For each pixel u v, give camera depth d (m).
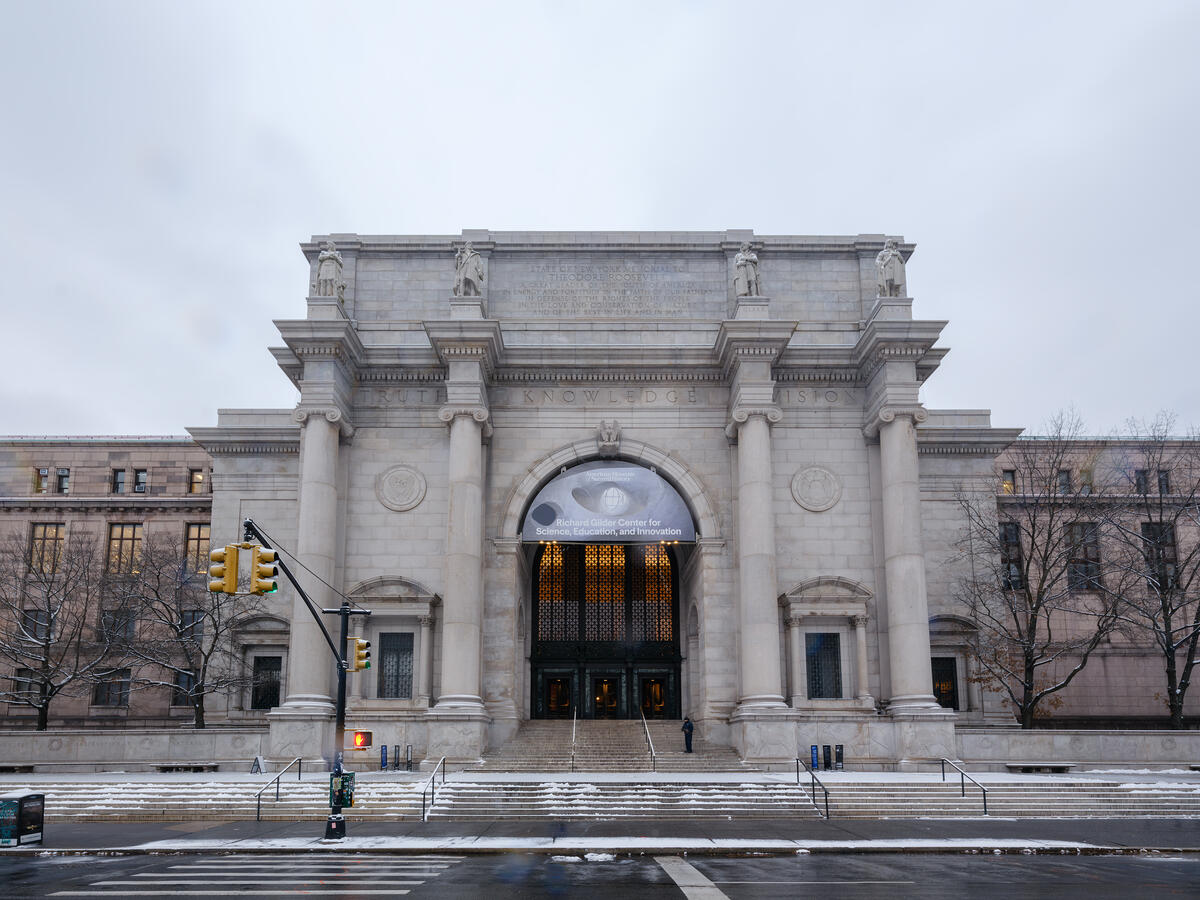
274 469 54.22
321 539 44.66
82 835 28.44
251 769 41.41
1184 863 23.12
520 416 48.84
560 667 56.50
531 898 18.09
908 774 39.94
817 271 51.00
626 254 51.22
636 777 37.50
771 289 50.78
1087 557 58.34
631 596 57.53
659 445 48.62
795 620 46.00
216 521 53.72
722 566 47.38
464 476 45.22
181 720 63.84
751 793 34.16
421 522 47.47
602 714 56.09
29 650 62.94
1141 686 62.28
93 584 60.53
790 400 48.75
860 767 43.03
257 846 25.53
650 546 58.16
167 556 55.62
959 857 24.16
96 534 68.94
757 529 44.81
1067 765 42.50
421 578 46.84
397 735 43.66
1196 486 58.03
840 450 48.34
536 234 51.09
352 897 18.20
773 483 47.94
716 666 46.44
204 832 28.98
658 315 50.56
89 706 65.00
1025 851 24.78
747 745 42.06
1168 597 52.16
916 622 44.00
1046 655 56.25
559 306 50.69
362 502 47.69
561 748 43.94
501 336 48.16
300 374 48.06
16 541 65.31
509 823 31.20
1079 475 61.22
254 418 55.75
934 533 52.88
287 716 42.47
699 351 48.19
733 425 47.00
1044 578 49.94
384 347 47.88
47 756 42.56
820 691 45.91
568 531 47.56
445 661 43.44
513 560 47.38
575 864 22.97
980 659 48.94
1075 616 62.41
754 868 22.23
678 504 47.84
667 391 49.19
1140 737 42.84
